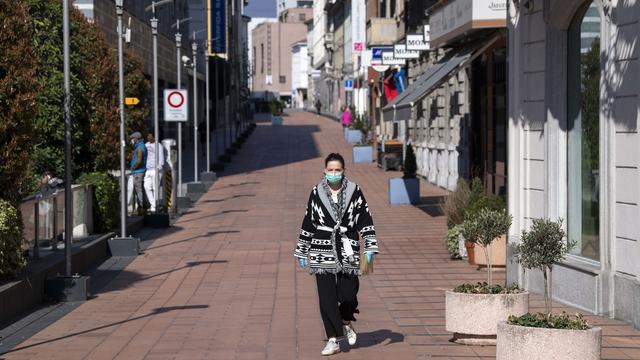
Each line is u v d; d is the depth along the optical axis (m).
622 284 19.53
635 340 17.81
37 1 33.09
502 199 30.66
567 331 13.77
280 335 18.94
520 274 24.14
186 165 78.31
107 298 23.97
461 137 52.12
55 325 20.42
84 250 28.39
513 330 14.02
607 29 19.94
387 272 27.42
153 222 39.59
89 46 36.69
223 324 20.23
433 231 37.47
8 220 21.59
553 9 22.30
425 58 64.88
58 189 28.78
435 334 18.61
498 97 42.84
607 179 20.12
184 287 25.56
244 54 171.12
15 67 21.77
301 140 110.25
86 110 35.59
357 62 124.75
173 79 90.19
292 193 55.06
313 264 16.75
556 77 22.69
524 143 24.50
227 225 40.50
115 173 42.72
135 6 65.62
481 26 34.66
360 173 69.00
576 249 22.30
